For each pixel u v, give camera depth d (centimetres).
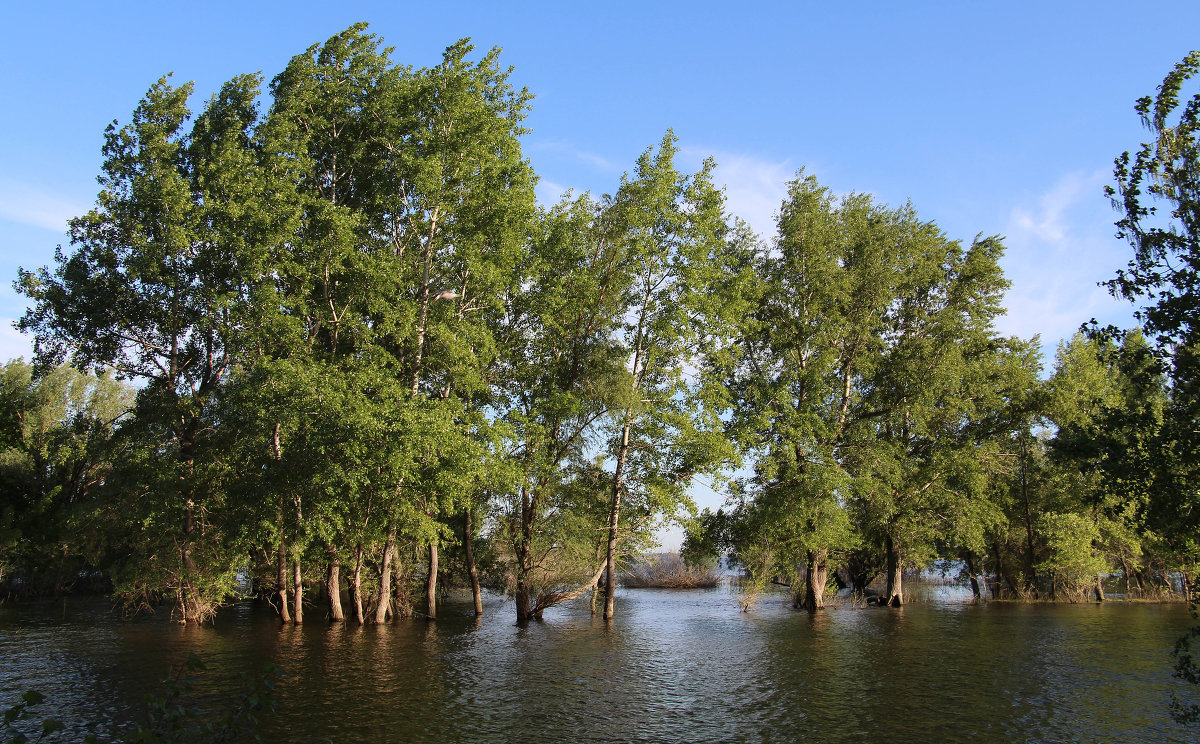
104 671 2228
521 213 3197
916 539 4334
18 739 827
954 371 3944
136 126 3522
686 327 3431
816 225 3900
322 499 2786
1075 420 4122
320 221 2983
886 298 4012
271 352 3112
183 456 3412
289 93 3300
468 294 3381
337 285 3191
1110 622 3488
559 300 3312
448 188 3128
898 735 1549
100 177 3506
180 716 891
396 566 3719
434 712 1734
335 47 3450
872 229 4084
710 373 3606
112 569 3466
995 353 4388
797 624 3547
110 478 3481
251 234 2986
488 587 4288
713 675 2203
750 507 4038
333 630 3238
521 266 3409
